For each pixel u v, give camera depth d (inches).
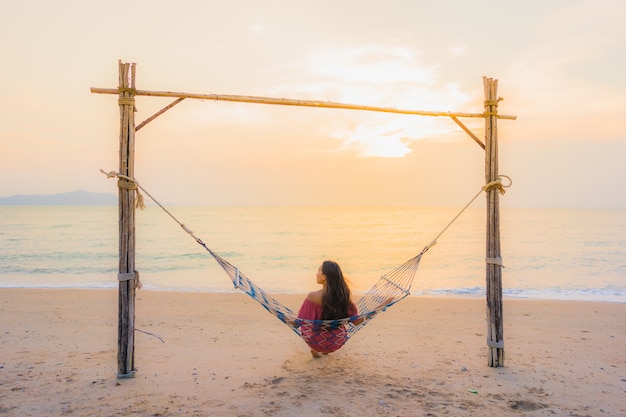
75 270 799.1
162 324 309.6
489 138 209.9
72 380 188.7
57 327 295.7
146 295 455.5
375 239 1583.4
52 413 154.7
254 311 363.6
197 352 235.9
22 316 330.6
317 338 207.3
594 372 202.1
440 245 1341.0
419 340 265.1
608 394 175.0
